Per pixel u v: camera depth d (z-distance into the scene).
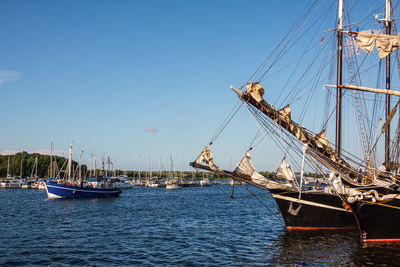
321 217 28.22
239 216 46.66
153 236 30.80
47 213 48.75
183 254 23.92
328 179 25.91
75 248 25.64
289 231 28.92
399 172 30.16
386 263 20.38
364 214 24.77
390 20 32.78
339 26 32.25
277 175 27.44
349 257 21.66
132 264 21.45
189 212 52.09
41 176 185.75
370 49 28.28
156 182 163.00
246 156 25.98
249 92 22.97
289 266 20.27
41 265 21.08
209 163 24.94
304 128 24.50
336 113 32.12
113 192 85.94
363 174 27.94
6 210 52.25
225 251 24.66
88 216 45.81
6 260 22.05
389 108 33.84
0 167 182.88
